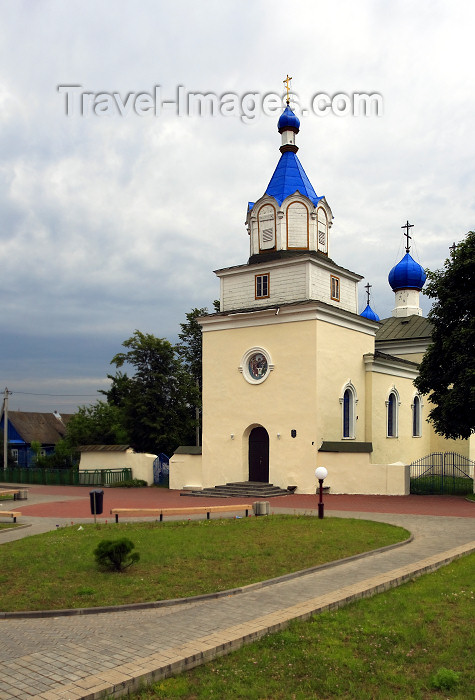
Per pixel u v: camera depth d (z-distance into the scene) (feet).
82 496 102.63
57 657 24.98
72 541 51.60
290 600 33.14
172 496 98.99
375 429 109.70
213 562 42.93
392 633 27.96
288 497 88.94
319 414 93.81
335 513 69.31
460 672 24.22
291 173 110.83
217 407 104.88
